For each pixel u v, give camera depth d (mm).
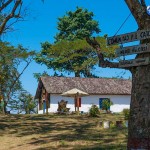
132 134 8438
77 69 68812
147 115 8273
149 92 8297
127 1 8805
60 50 67688
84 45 64812
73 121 28562
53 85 57062
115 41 8602
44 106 59094
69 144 17078
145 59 8141
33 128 24141
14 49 48344
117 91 58906
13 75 49688
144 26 8516
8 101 54719
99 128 23250
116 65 8805
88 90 57562
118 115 36188
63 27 75875
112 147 15688
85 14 74750
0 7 19312
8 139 19938
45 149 16125
